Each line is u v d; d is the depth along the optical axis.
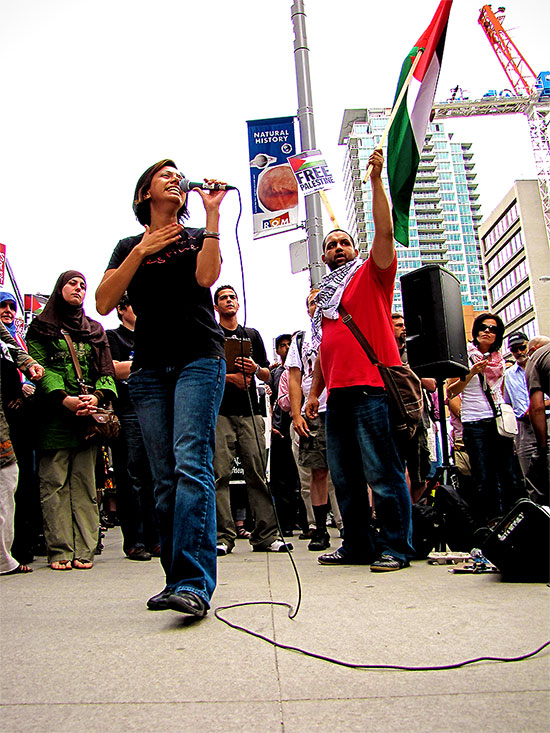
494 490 5.26
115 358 5.11
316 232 7.94
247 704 1.46
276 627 2.18
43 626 2.30
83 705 1.47
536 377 4.41
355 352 3.77
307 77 8.30
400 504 3.72
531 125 65.81
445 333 4.59
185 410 2.45
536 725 1.29
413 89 4.29
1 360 4.07
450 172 184.00
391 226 3.61
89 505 4.33
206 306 2.60
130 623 2.32
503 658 1.73
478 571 3.42
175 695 1.52
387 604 2.54
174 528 2.38
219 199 2.60
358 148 141.25
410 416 3.63
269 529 5.01
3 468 3.98
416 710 1.39
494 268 70.06
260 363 5.39
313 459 5.03
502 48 68.56
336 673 1.66
